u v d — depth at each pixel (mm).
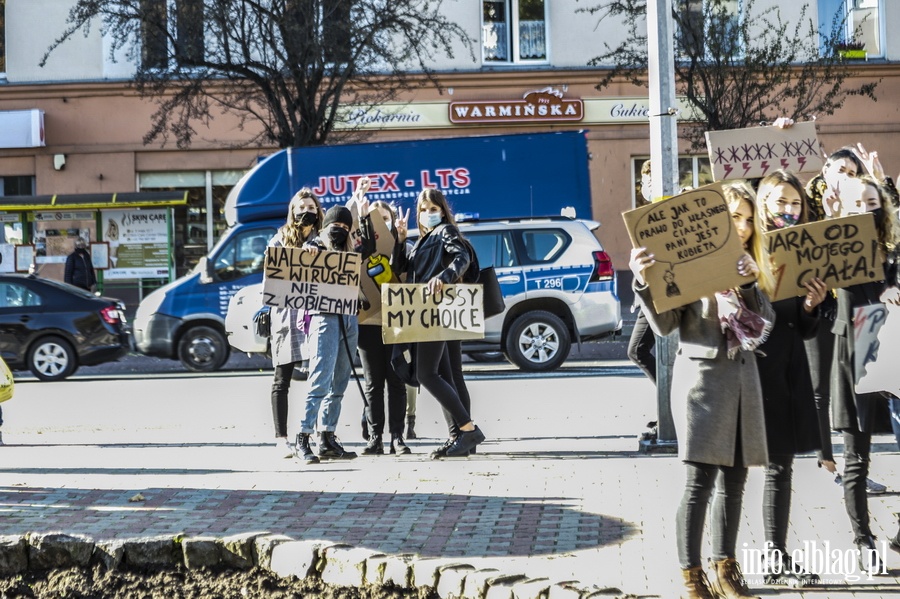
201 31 24969
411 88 26953
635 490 8047
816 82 28344
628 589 5680
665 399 9695
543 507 7578
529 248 17906
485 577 5816
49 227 25469
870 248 5934
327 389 9414
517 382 16234
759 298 5633
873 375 6070
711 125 26125
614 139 30344
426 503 7793
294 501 7945
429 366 9250
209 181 29953
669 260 5543
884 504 7441
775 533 5953
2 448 10867
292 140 24719
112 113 29922
